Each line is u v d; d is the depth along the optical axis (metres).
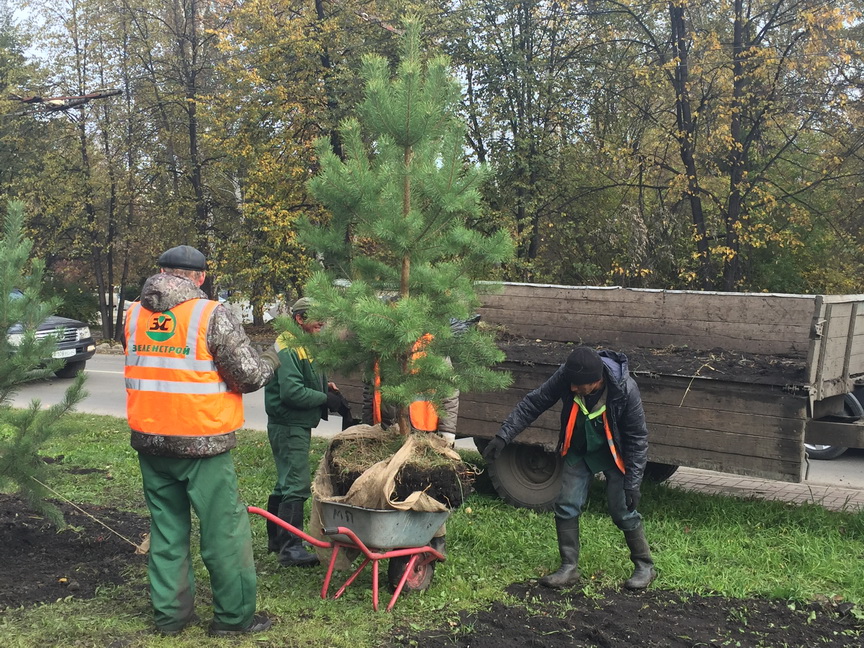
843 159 18.95
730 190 18.23
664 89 19.64
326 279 4.51
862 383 6.77
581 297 7.79
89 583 4.64
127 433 10.23
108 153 25.95
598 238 19.86
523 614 4.35
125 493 7.12
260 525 6.06
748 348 6.85
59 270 31.50
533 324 8.09
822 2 17.59
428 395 4.51
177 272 4.08
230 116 20.89
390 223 4.65
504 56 19.17
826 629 4.20
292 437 5.10
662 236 18.75
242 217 24.61
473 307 4.95
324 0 19.84
